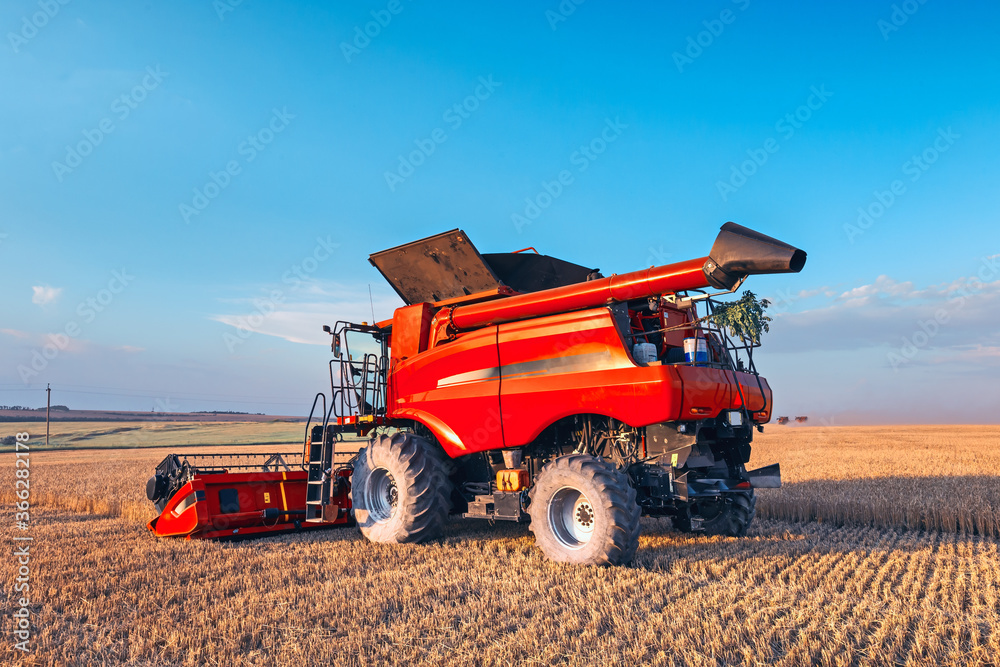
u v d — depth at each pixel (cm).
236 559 710
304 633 445
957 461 1912
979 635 409
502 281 883
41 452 4569
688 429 667
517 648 402
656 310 711
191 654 405
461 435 794
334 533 906
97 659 407
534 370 736
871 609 464
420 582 578
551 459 754
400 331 905
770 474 785
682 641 401
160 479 933
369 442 866
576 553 635
